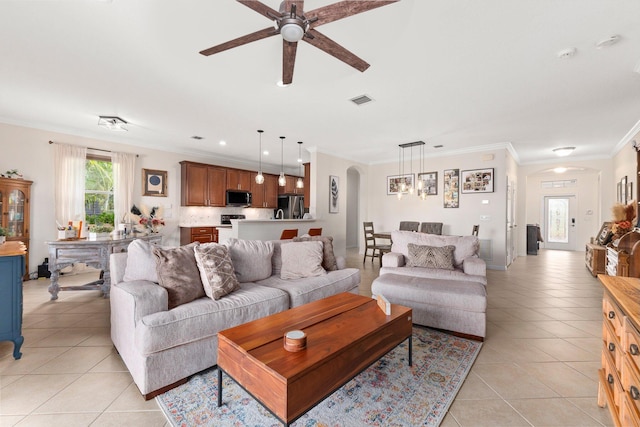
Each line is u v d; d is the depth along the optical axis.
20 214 4.40
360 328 1.74
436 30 2.13
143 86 3.13
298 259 3.05
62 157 4.77
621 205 4.69
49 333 2.65
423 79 2.93
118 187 5.36
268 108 3.78
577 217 9.14
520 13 1.94
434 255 3.37
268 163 8.12
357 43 2.30
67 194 4.80
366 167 7.66
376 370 2.05
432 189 6.65
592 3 1.84
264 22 2.07
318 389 1.36
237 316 2.12
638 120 4.16
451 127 4.57
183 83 3.05
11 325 2.15
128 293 1.94
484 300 2.50
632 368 1.15
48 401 1.70
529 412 1.64
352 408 1.66
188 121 4.34
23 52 2.47
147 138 5.39
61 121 4.40
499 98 3.40
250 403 1.70
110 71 2.80
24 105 3.72
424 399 1.74
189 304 2.04
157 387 1.76
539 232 8.98
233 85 3.10
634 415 1.09
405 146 5.87
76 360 2.17
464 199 6.16
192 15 2.00
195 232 6.16
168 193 6.15
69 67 2.72
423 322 2.75
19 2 1.86
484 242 5.91
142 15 2.00
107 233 4.25
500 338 2.60
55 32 2.19
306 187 6.76
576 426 1.53
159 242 4.89
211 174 6.59
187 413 1.61
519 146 5.89
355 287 3.21
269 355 1.41
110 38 2.27
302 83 3.04
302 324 1.80
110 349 2.35
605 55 2.45
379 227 7.58
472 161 6.05
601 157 6.58
